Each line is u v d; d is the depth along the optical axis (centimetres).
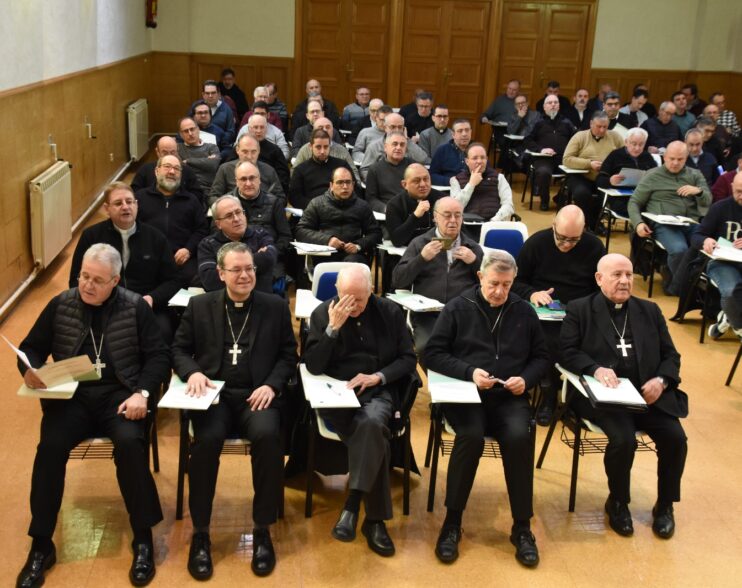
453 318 352
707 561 327
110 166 910
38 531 293
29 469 364
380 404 327
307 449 360
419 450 399
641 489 377
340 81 1265
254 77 1253
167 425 411
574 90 1279
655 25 1258
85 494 348
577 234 431
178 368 327
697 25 1259
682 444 335
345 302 326
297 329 543
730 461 407
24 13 560
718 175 750
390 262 544
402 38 1248
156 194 504
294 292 619
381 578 305
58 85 663
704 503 369
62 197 639
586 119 1114
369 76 1265
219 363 330
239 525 333
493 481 377
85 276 313
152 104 1230
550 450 409
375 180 633
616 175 719
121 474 301
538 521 347
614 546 333
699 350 549
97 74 830
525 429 323
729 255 501
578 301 365
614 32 1257
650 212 654
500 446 327
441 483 372
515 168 1055
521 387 333
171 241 500
